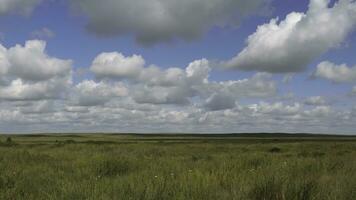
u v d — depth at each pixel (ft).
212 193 28.81
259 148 133.59
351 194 27.68
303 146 146.82
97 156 55.42
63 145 137.28
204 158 70.54
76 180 37.06
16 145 143.64
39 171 44.39
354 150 107.96
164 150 105.09
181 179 33.17
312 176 37.22
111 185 29.76
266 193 28.12
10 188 32.09
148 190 27.17
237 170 42.24
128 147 118.52
